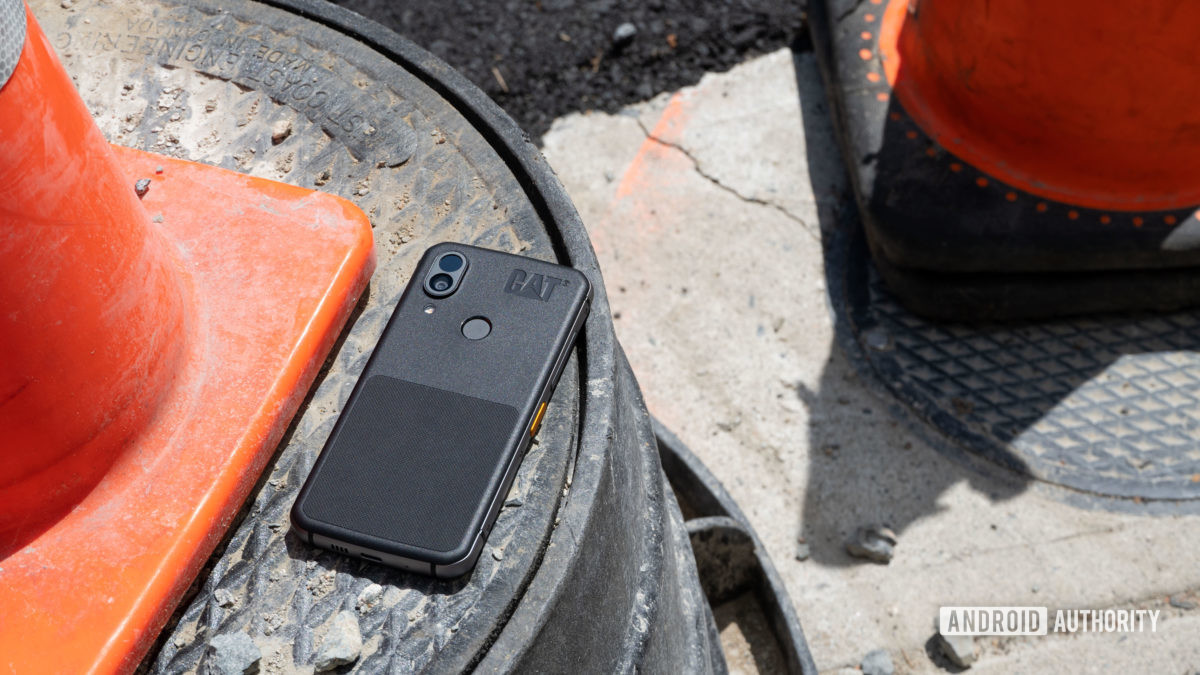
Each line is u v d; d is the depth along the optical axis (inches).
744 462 49.4
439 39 64.2
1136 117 46.6
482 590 29.9
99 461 30.4
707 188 59.2
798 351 52.7
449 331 32.2
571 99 62.9
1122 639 44.9
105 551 30.0
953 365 51.4
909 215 49.5
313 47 38.2
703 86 63.6
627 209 58.5
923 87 53.5
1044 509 47.5
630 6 65.5
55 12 39.4
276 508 31.6
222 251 33.2
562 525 30.4
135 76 38.0
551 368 31.7
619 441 32.1
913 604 45.9
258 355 31.9
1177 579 46.0
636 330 53.9
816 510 47.9
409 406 31.3
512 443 30.8
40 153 27.7
